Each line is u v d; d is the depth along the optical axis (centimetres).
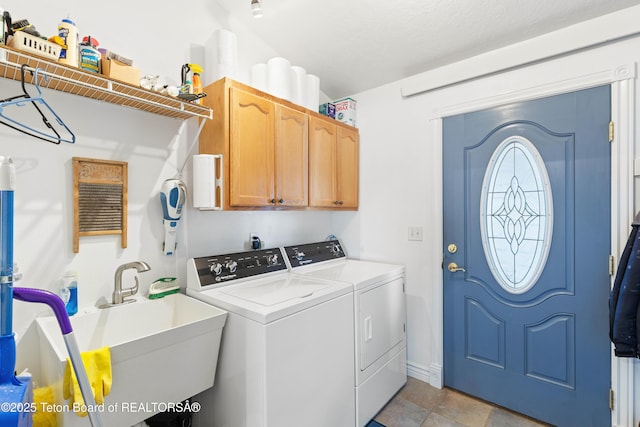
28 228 126
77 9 138
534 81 185
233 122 165
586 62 169
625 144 159
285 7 189
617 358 163
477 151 209
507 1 163
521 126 192
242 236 208
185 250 178
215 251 192
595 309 169
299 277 198
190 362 132
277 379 132
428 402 208
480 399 210
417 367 236
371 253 261
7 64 102
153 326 153
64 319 85
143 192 160
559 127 179
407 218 240
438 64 224
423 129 231
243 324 137
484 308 208
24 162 125
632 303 148
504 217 200
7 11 114
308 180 214
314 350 152
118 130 151
